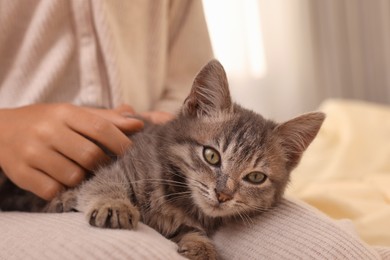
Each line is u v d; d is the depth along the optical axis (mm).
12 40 537
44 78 536
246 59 998
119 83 545
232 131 475
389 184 673
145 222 459
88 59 539
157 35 605
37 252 354
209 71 485
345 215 603
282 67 1039
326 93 1090
